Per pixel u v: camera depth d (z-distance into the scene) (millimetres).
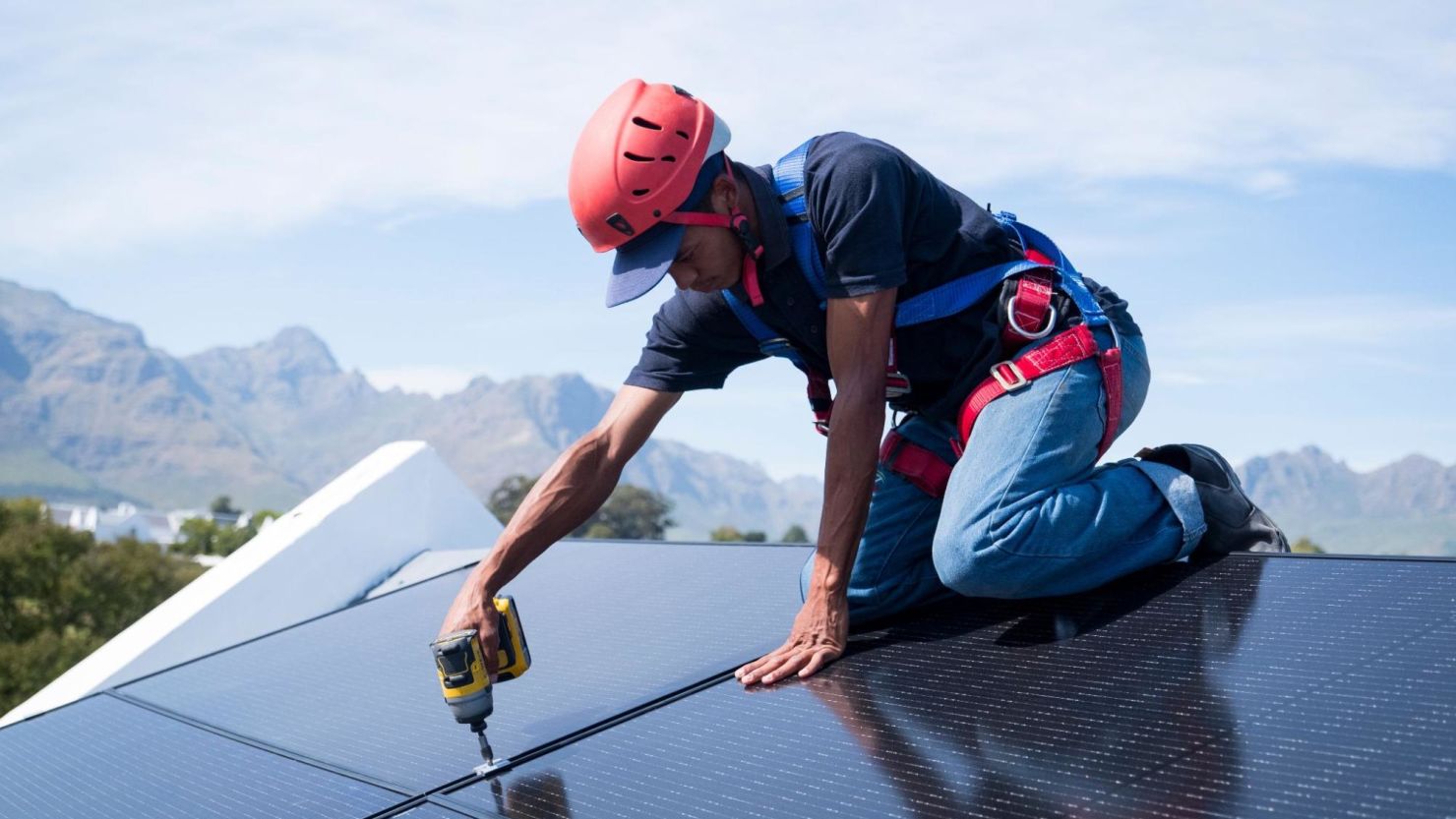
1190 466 2602
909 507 2680
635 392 2791
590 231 2389
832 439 2402
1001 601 2633
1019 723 1924
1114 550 2447
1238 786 1561
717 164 2391
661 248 2355
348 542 5105
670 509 125062
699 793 1890
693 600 3299
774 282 2457
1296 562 2443
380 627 3756
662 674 2607
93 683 4180
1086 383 2432
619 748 2170
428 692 2828
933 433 2695
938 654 2338
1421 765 1514
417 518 5383
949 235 2461
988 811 1627
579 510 2695
